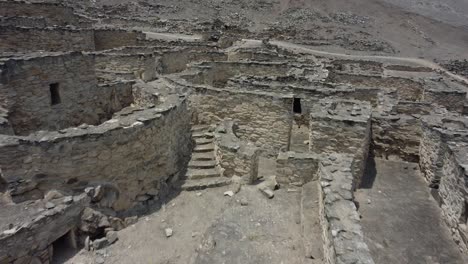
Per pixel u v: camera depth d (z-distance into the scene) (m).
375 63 35.84
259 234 8.23
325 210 7.27
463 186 8.16
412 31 71.50
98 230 8.09
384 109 14.85
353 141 10.76
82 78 12.03
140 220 8.89
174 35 40.75
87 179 8.07
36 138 7.37
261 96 12.86
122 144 8.52
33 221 6.86
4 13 20.95
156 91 12.80
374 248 8.08
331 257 6.29
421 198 10.31
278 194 9.99
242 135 13.71
